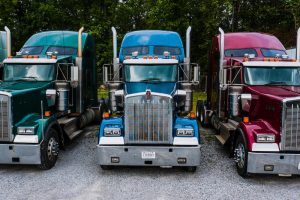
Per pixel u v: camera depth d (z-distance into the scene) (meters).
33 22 28.39
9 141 6.80
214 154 8.63
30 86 8.02
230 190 6.13
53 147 7.39
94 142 9.91
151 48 10.14
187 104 8.24
